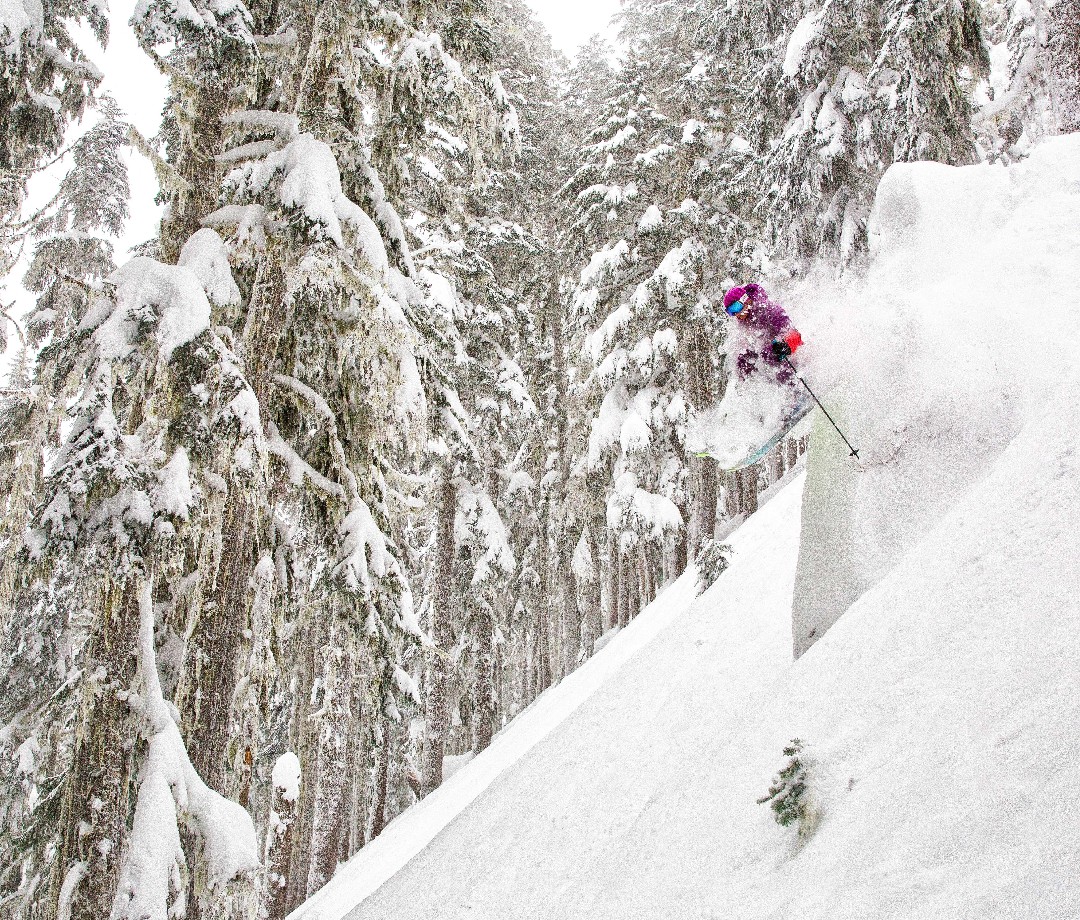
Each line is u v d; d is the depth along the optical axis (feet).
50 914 17.65
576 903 16.37
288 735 49.03
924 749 8.08
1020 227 17.97
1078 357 13.20
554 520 84.53
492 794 30.35
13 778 36.63
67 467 17.49
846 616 13.24
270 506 24.35
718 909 9.52
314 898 49.32
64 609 36.99
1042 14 37.63
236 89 24.86
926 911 6.04
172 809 18.30
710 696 22.40
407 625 26.14
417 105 29.35
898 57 41.06
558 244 76.13
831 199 48.44
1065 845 5.43
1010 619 8.65
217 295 21.62
